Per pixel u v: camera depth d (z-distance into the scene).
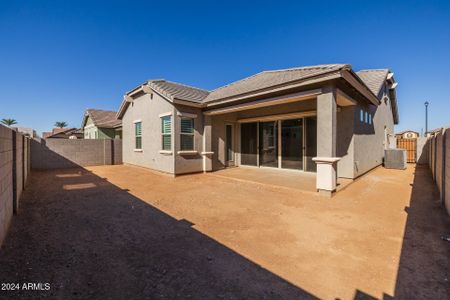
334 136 6.25
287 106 10.24
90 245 3.38
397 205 5.44
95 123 20.16
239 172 10.62
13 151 4.57
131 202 5.74
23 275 2.60
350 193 6.63
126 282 2.50
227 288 2.40
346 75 6.11
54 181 8.62
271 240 3.57
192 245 3.40
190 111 10.18
